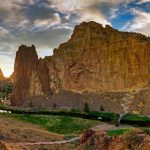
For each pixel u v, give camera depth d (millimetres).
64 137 116438
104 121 165875
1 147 70500
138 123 163125
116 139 53406
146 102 198875
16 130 116125
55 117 161250
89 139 61906
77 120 156875
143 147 45781
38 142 103438
